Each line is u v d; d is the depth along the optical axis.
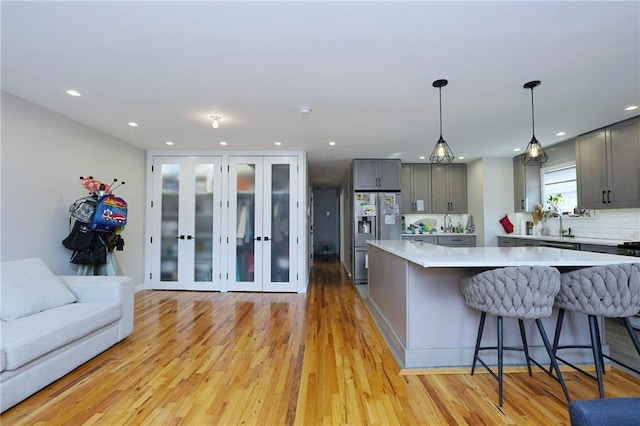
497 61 2.22
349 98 2.89
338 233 9.95
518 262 2.02
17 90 2.73
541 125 3.72
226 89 2.69
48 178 3.25
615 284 1.84
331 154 5.38
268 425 1.72
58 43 1.99
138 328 3.29
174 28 1.83
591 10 1.68
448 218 6.48
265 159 5.10
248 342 2.89
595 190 3.93
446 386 2.12
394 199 5.70
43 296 2.48
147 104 3.05
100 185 3.51
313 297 4.67
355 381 2.19
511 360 2.46
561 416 1.79
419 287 2.44
